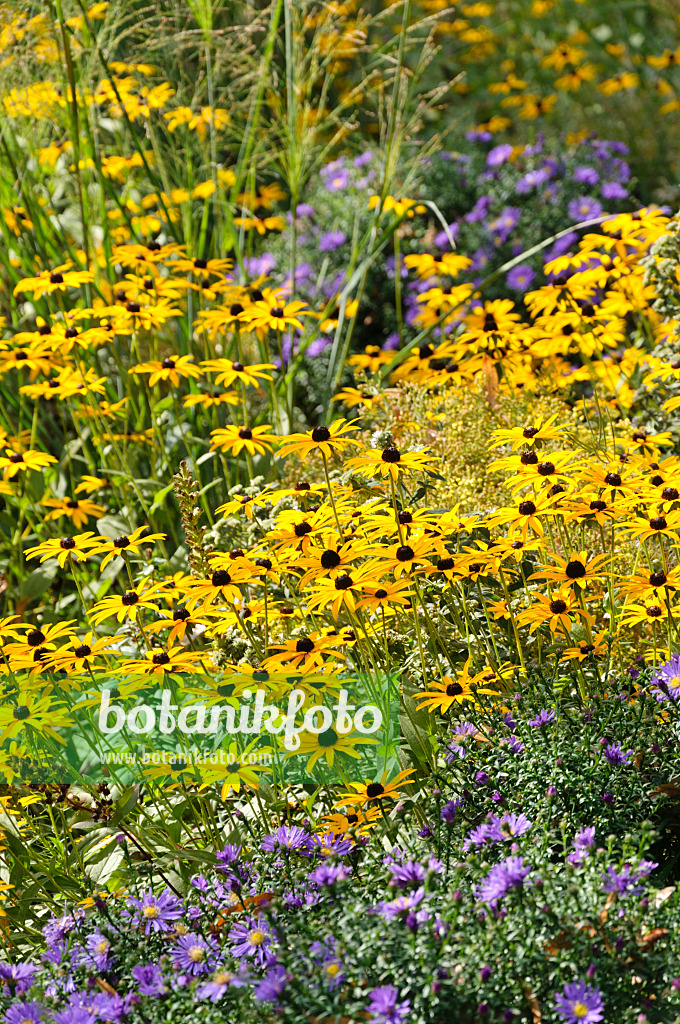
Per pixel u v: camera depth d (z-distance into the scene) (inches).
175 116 199.3
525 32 359.9
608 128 309.0
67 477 185.0
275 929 78.5
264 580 119.4
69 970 82.4
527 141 289.3
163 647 129.2
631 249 176.4
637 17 341.4
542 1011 70.1
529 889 75.5
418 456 107.0
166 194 205.5
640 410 161.6
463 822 88.5
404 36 194.5
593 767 89.8
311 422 219.5
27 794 109.0
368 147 250.7
